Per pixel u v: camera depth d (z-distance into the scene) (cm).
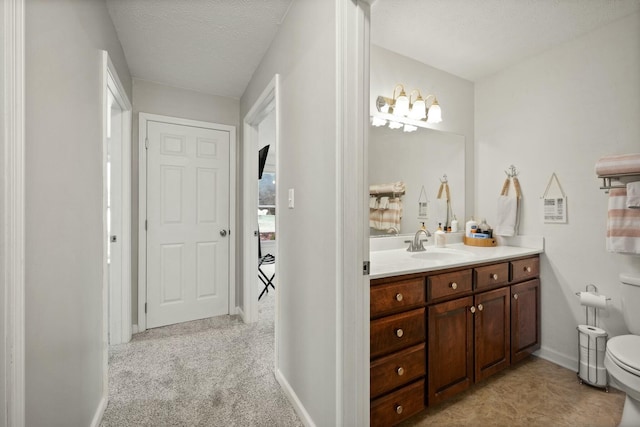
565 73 204
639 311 162
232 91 279
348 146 111
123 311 232
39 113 91
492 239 230
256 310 275
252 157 275
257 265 278
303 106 147
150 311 257
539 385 179
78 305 120
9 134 76
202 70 239
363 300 115
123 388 173
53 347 99
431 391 146
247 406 158
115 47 187
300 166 152
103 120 154
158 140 260
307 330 143
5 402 74
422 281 145
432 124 238
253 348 223
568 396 168
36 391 89
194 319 276
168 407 157
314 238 135
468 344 162
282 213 180
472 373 164
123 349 220
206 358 208
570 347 200
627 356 131
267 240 544
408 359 138
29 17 86
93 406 139
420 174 232
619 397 167
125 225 235
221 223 287
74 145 117
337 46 110
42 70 93
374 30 194
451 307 155
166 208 263
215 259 285
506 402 163
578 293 188
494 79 248
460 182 253
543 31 194
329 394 121
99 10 150
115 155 232
